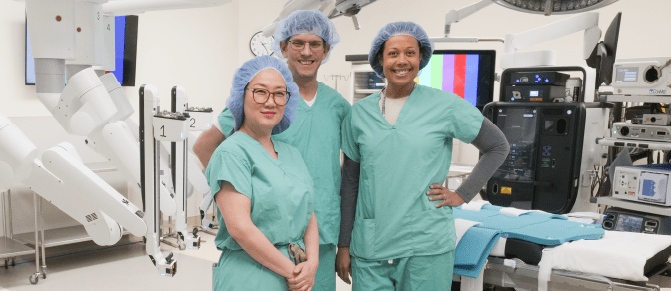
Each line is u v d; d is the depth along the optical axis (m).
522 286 1.93
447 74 4.16
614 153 3.37
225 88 5.29
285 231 1.41
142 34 4.59
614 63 2.91
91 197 1.87
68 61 1.91
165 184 2.07
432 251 1.73
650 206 2.73
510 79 3.37
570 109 3.09
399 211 1.72
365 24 5.59
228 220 1.35
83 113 1.79
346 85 5.75
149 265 3.76
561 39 4.43
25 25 3.91
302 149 1.78
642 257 1.71
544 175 3.22
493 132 1.80
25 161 1.74
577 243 1.90
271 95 1.42
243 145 1.42
